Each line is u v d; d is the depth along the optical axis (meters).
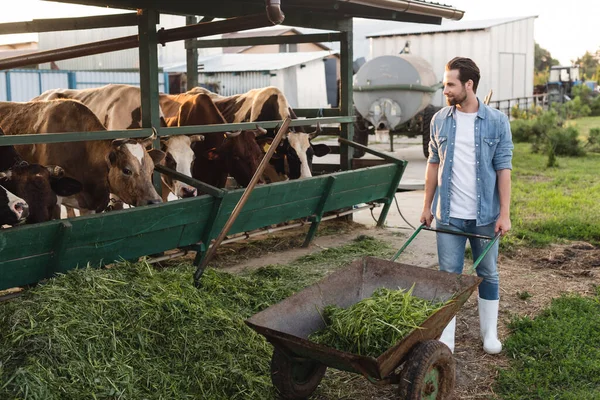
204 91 9.68
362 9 8.23
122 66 27.75
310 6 6.96
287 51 38.69
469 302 5.53
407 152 17.81
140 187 6.06
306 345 3.21
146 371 3.67
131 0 5.94
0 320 3.70
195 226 5.64
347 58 8.64
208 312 4.27
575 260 6.88
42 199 5.55
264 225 6.57
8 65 6.88
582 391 3.90
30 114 6.89
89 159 6.57
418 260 6.93
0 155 5.84
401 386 3.33
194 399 3.62
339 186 7.37
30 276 4.46
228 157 7.81
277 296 5.17
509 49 22.94
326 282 3.86
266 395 3.77
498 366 4.35
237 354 4.05
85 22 6.56
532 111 24.23
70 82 21.64
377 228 8.52
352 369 3.28
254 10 7.77
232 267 6.54
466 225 4.34
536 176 12.78
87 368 3.50
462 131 4.26
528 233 7.77
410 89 15.24
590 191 10.77
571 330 4.75
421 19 8.72
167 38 6.23
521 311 5.35
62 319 3.74
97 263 4.86
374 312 3.49
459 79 4.17
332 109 9.20
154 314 4.02
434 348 3.39
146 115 6.18
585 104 34.31
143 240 5.18
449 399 3.66
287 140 8.19
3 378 3.29
